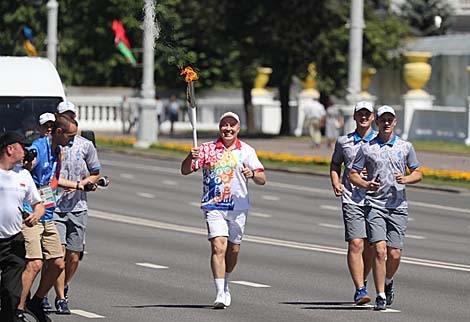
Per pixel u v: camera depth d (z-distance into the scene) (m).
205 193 26.80
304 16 108.38
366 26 110.75
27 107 36.78
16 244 22.25
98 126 134.88
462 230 47.00
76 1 127.00
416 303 27.80
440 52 119.44
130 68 140.50
